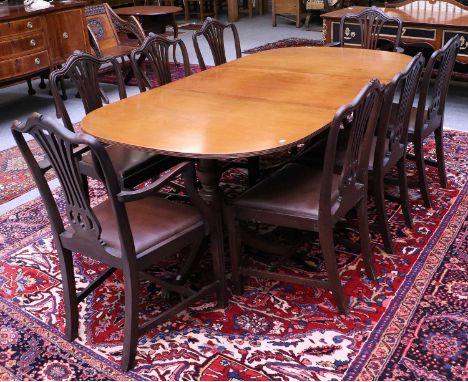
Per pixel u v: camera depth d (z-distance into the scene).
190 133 2.11
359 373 1.90
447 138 3.88
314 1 7.82
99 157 1.67
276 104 2.41
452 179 3.29
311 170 2.40
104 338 2.14
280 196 2.18
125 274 1.87
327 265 2.11
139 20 6.12
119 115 2.38
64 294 2.10
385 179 2.99
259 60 3.30
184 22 9.18
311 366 1.94
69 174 1.78
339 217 2.12
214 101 2.51
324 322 2.15
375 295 2.29
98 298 2.37
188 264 2.32
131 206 2.15
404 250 2.59
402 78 2.29
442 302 2.22
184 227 2.03
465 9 4.32
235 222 2.21
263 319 2.19
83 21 5.09
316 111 2.29
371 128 2.14
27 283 2.50
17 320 2.26
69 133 1.67
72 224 1.95
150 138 2.08
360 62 3.11
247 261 2.57
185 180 1.97
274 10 8.26
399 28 3.82
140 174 2.66
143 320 2.21
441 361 1.93
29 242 2.84
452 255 2.53
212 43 3.65
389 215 2.91
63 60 4.96
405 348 2.00
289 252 2.41
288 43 7.13
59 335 2.17
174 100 2.56
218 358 2.00
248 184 3.15
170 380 1.92
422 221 2.84
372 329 2.10
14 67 4.54
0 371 1.99
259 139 2.00
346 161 2.04
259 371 1.93
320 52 3.43
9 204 3.28
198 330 2.14
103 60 2.93
